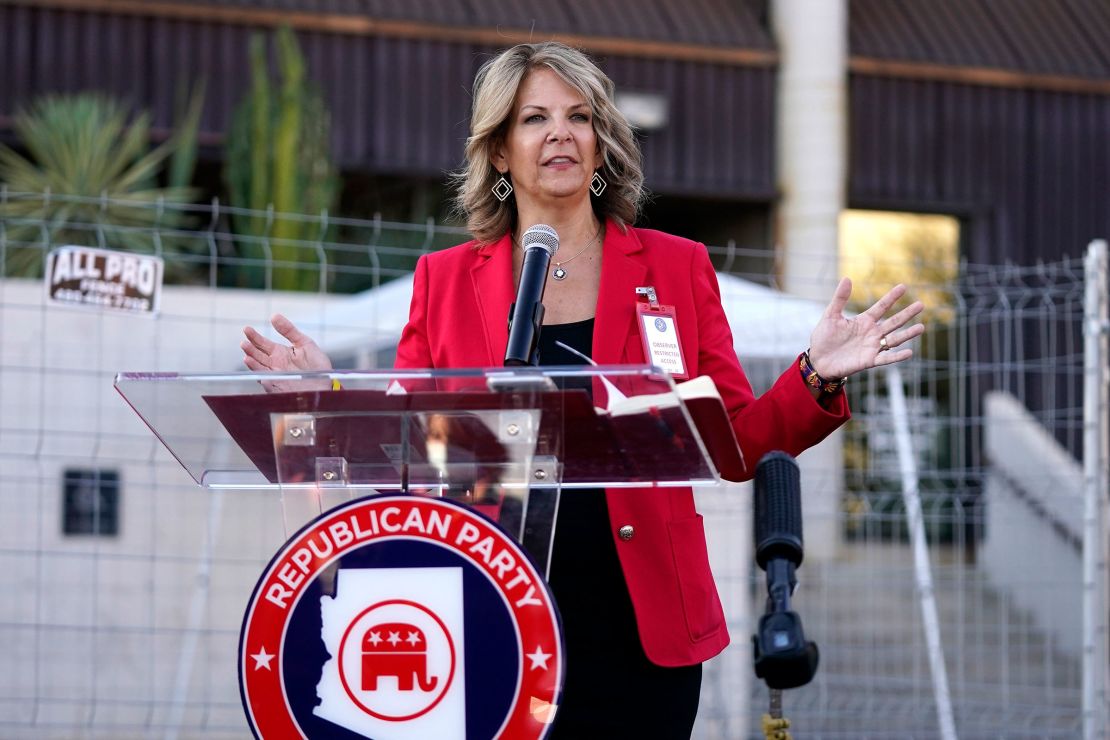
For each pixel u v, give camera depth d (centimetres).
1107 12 1736
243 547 803
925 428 901
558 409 237
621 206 334
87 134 1199
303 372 229
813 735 774
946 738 688
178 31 1409
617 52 1523
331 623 238
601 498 304
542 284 285
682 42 1537
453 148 1479
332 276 1217
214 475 286
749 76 1569
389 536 239
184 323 838
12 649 762
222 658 784
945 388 1241
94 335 812
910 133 1619
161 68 1402
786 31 1565
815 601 1054
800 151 1557
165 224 1163
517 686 235
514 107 326
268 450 264
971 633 1045
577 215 328
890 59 1602
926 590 714
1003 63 1638
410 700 236
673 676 300
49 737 747
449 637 237
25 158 1384
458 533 239
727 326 329
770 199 1570
